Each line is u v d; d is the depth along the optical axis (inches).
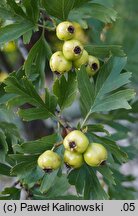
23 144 15.6
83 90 16.3
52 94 16.4
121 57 17.1
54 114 16.4
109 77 16.9
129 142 30.5
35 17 16.3
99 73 16.9
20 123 23.4
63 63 15.8
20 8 16.0
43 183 16.0
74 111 29.3
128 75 16.9
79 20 17.0
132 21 26.8
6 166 17.9
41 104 16.2
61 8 16.1
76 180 16.7
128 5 27.3
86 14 16.9
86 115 16.6
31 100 16.1
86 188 16.8
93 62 16.4
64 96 16.3
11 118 18.0
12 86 15.8
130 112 20.9
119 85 16.8
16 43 19.0
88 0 16.6
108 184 19.9
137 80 23.5
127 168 38.8
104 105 16.5
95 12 16.9
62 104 16.4
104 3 21.9
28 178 16.0
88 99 16.5
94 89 16.6
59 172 16.1
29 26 16.3
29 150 15.8
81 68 15.9
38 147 15.8
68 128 16.2
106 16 16.8
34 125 24.2
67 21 16.0
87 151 15.2
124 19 26.6
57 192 18.1
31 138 23.9
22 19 16.2
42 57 16.7
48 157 15.2
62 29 15.6
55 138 15.9
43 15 16.8
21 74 16.7
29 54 16.3
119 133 20.8
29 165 16.0
